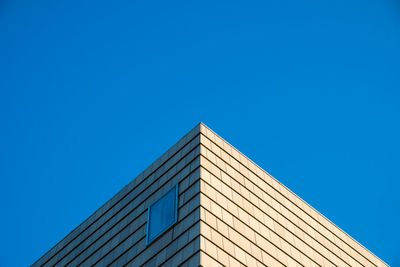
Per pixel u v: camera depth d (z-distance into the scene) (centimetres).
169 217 2005
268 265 1966
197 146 2164
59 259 2514
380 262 2745
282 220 2284
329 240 2500
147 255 1964
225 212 1978
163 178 2239
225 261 1788
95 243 2350
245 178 2262
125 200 2400
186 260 1756
